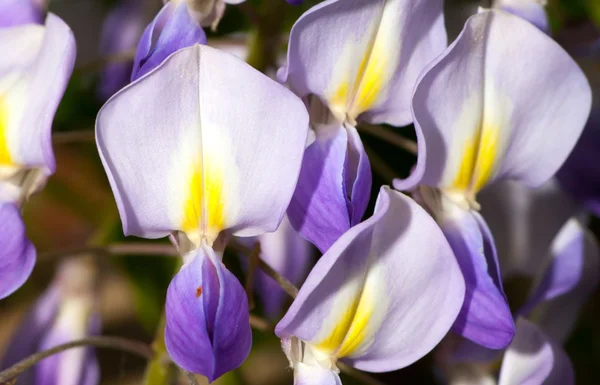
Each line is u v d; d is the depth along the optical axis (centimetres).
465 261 23
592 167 26
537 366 24
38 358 24
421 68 23
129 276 28
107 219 27
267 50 25
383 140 28
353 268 22
